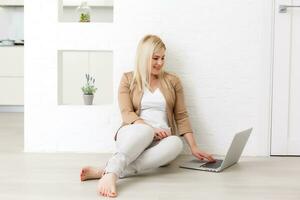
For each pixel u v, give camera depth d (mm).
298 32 2939
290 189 2191
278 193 2121
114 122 3043
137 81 2730
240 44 2973
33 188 2186
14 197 2039
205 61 2998
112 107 3037
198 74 3008
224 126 3020
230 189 2186
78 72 5086
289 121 2990
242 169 2611
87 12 3166
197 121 3029
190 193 2115
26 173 2479
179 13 2982
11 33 5895
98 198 2035
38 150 3076
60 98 3111
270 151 3008
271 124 2996
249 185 2260
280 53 2955
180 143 2533
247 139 2742
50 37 3018
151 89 2748
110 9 5324
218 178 2396
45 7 3000
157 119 2701
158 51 2684
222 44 2982
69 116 3049
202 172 2535
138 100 2730
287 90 2971
